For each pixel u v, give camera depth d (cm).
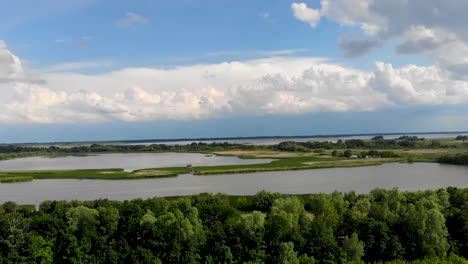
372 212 9219
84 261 7994
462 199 11025
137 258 7838
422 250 8475
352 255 8112
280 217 8475
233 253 8112
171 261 8050
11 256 7756
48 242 8169
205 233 8425
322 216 9469
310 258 7694
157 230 8275
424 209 9000
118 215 9006
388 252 8356
